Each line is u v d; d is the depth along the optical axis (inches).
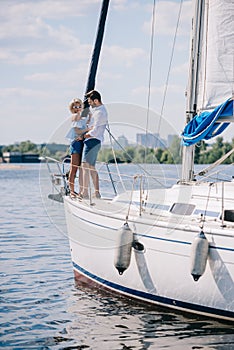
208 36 413.1
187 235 354.0
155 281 373.1
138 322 366.3
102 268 408.8
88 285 433.1
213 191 391.5
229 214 365.1
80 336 348.5
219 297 346.9
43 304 403.5
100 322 368.2
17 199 1108.5
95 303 402.3
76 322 369.4
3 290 437.1
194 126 410.3
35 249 590.2
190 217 374.6
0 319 376.2
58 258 546.3
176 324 361.7
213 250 344.8
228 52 405.7
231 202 374.3
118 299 404.8
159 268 369.4
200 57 428.1
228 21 405.4
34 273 487.5
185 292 360.2
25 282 458.9
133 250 381.7
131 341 340.5
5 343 340.5
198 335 345.4
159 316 374.3
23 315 382.9
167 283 367.2
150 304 383.2
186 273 357.1
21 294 426.6
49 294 425.4
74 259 443.5
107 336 347.6
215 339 340.2
